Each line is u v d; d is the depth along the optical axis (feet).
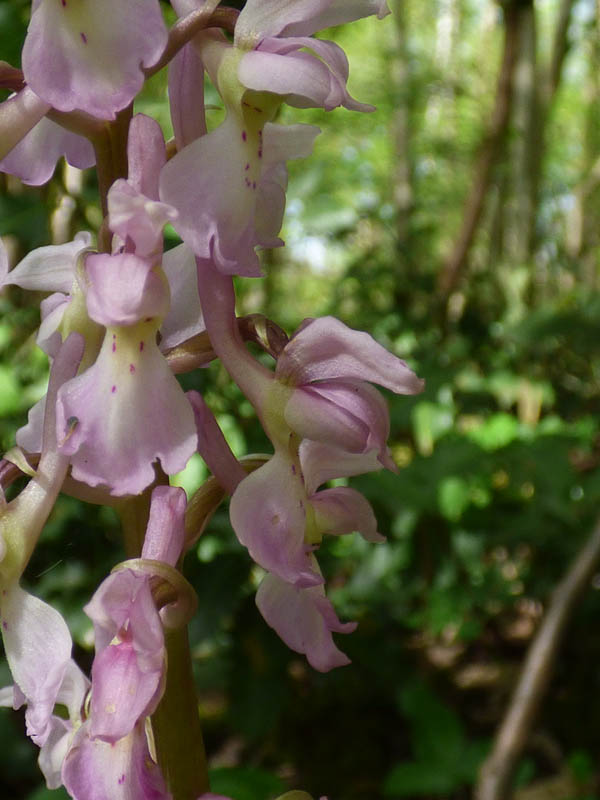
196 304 0.25
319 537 0.24
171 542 0.23
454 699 0.86
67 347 0.23
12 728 0.63
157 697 0.21
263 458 0.25
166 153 0.24
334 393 0.23
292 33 0.23
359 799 0.72
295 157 0.24
